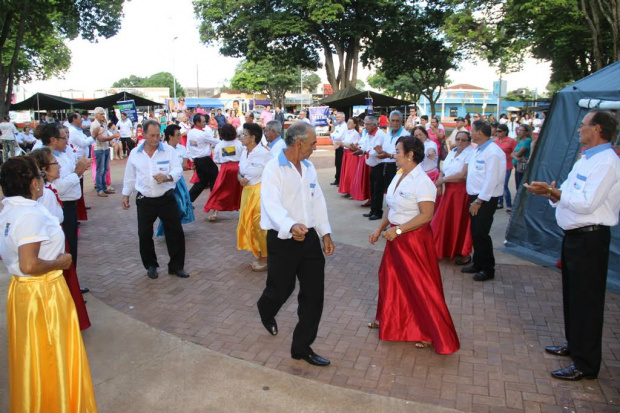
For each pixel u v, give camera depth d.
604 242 3.43
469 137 6.00
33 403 2.75
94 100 22.89
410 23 27.89
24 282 2.77
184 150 7.75
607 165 3.27
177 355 3.98
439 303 3.86
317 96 65.56
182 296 5.23
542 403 3.32
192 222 8.51
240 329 4.45
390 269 4.03
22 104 23.11
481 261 5.62
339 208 9.80
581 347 3.54
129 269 6.11
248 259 6.51
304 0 24.89
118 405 3.31
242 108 45.84
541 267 6.17
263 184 3.58
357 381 3.59
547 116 6.89
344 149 10.74
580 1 18.06
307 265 3.66
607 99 5.90
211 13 25.91
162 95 57.84
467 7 23.20
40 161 3.86
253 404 3.31
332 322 4.59
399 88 50.72
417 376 3.65
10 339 2.82
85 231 7.99
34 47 29.08
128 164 5.55
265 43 26.56
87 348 4.09
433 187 3.85
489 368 3.76
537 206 6.86
